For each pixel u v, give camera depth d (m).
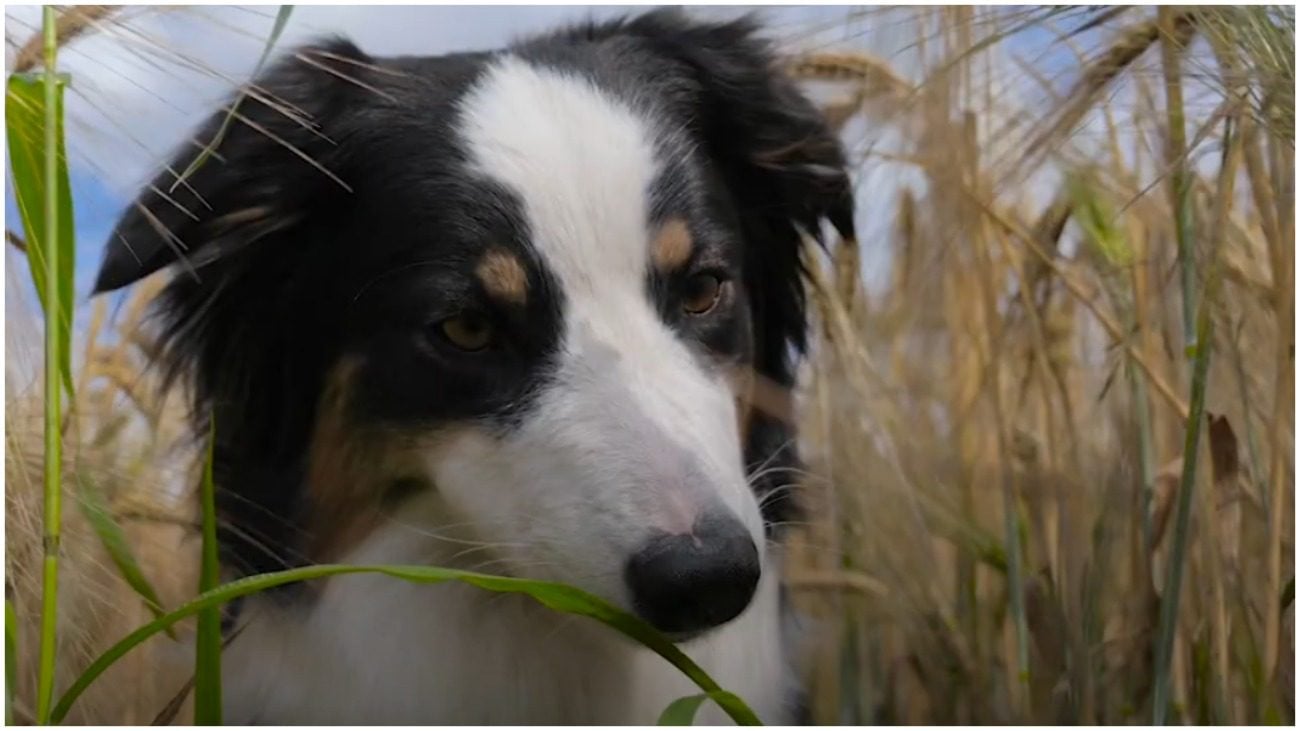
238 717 0.69
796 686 0.75
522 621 0.69
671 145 0.66
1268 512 0.69
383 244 0.64
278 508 0.68
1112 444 0.76
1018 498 0.77
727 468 0.60
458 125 0.65
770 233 0.72
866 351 0.78
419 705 0.68
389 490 0.66
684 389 0.62
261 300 0.67
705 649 0.69
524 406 0.62
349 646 0.68
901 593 0.77
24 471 0.64
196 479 0.70
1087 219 0.72
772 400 0.71
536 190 0.63
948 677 0.77
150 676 0.77
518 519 0.62
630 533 0.59
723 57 0.70
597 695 0.70
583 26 0.70
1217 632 0.70
